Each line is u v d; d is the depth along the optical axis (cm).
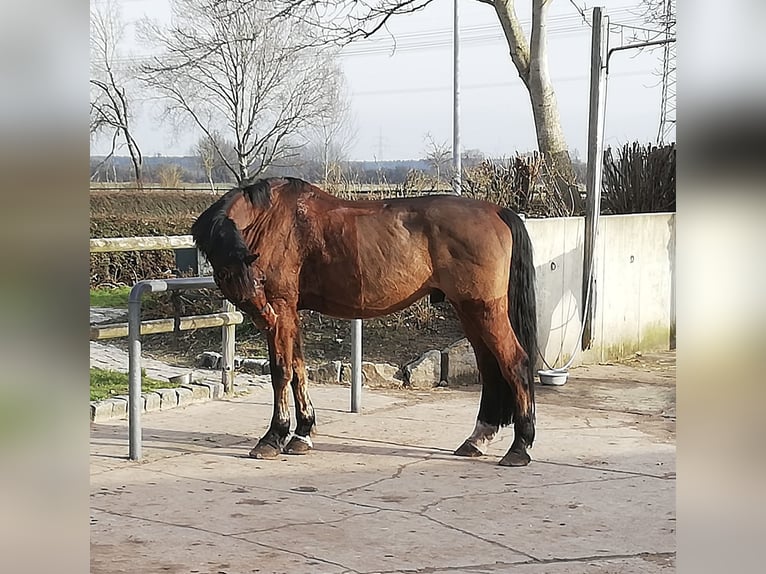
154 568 361
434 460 557
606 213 1248
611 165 1251
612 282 964
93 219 1345
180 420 679
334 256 554
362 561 372
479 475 520
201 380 799
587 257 922
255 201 555
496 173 1079
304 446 576
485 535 409
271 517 436
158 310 1064
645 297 1016
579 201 1123
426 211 550
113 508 451
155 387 757
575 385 825
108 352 937
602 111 923
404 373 830
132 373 555
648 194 1211
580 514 443
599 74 922
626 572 361
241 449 587
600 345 952
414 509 451
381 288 552
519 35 1455
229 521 430
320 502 464
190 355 933
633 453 574
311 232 556
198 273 1026
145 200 1614
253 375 862
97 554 379
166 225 1388
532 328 553
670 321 1063
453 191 1070
